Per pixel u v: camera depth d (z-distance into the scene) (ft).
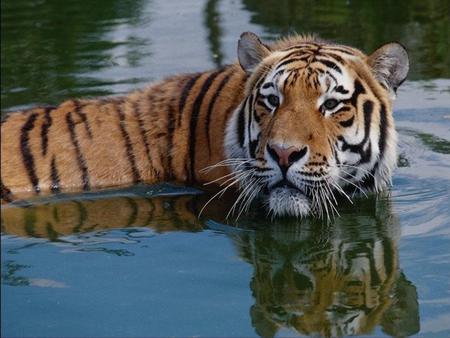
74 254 30.37
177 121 36.29
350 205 34.30
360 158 33.22
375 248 30.83
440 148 39.58
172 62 49.39
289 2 62.80
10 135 36.58
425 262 29.58
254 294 27.53
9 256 30.25
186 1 63.87
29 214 33.88
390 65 34.37
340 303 27.17
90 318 26.00
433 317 26.13
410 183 36.09
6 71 48.91
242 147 33.81
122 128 36.58
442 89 46.80
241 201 34.35
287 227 32.73
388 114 34.37
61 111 37.37
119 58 50.60
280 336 25.14
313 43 35.32
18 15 60.29
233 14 59.93
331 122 32.35
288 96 32.37
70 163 36.09
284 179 31.45
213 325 25.62
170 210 34.06
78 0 64.13
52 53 51.90
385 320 26.09
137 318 26.00
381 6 61.36
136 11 61.31
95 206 34.58
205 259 30.01
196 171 35.73
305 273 29.19
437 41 53.57
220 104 35.70
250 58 35.14
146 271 29.04
